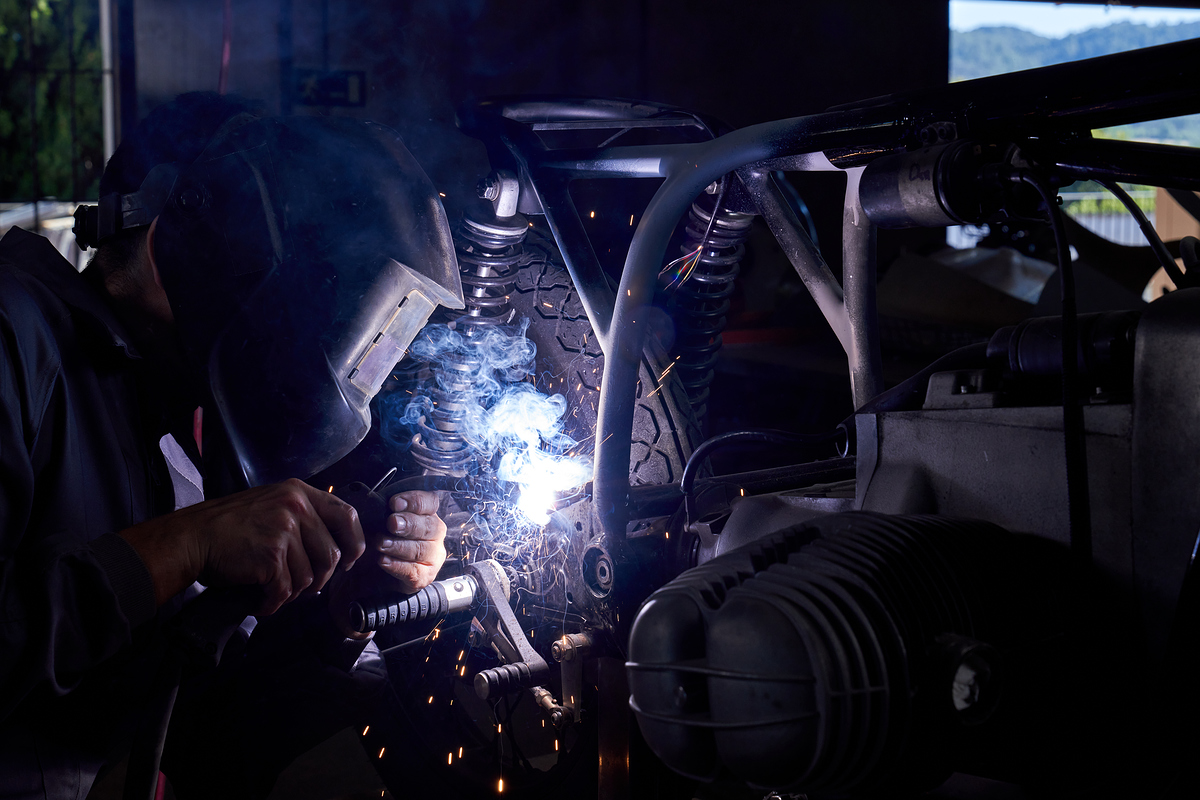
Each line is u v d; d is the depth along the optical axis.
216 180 0.99
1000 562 0.65
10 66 7.01
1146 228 0.84
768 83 5.02
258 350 0.98
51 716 1.03
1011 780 0.67
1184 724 0.61
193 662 0.89
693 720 0.58
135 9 3.94
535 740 1.87
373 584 1.10
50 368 1.01
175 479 1.31
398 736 1.34
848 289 1.05
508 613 1.02
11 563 0.86
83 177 6.81
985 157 0.72
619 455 0.91
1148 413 0.62
